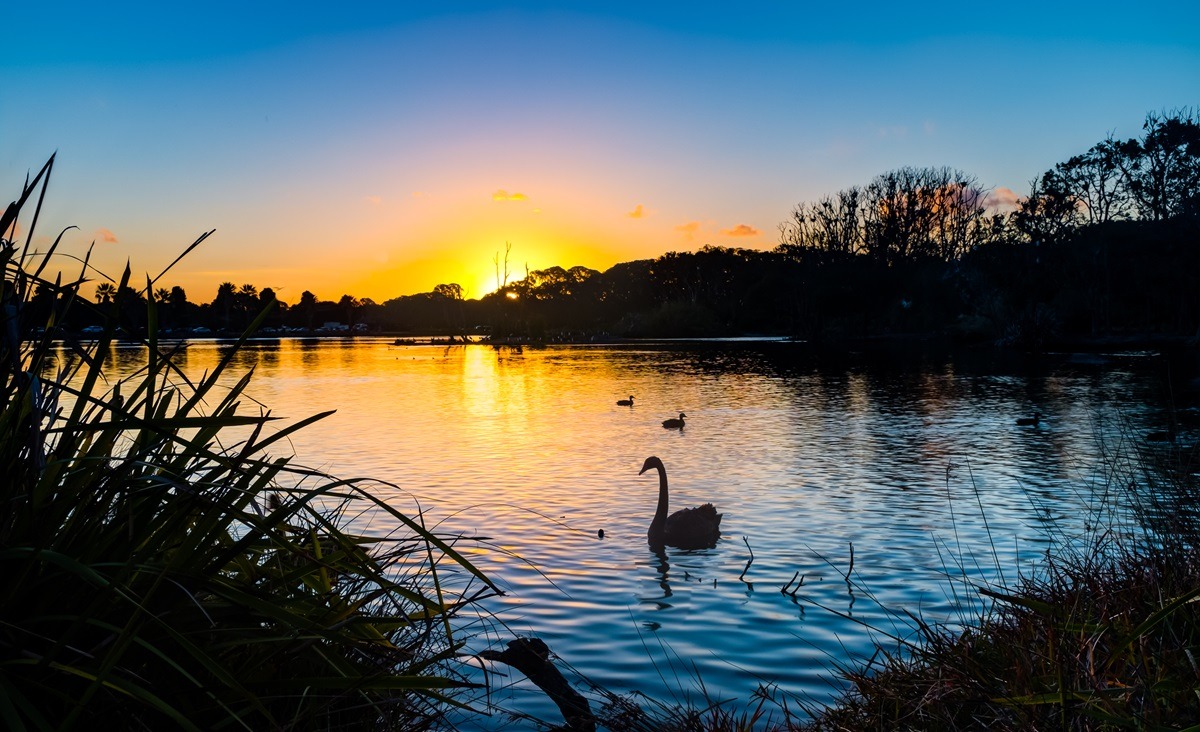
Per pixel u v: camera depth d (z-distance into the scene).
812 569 10.53
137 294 2.84
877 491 15.73
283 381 49.06
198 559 2.66
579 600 9.29
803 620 8.53
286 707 2.95
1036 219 82.44
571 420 28.86
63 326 2.73
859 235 113.19
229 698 2.58
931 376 46.78
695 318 142.88
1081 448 20.20
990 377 44.91
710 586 9.86
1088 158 81.50
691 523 11.74
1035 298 82.38
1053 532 11.73
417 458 20.25
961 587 9.35
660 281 164.88
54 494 2.55
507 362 71.50
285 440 23.31
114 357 45.94
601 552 11.48
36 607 2.40
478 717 5.41
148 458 2.81
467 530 12.53
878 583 9.76
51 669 2.35
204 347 109.12
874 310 108.38
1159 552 5.51
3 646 2.27
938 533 12.23
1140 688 3.25
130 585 2.59
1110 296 81.81
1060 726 3.31
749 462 19.52
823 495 15.47
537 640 4.84
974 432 24.19
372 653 3.04
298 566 3.20
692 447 22.06
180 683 2.58
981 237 103.50
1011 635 4.67
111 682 2.14
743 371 54.28
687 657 7.60
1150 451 11.12
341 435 24.75
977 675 3.91
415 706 3.31
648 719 4.95
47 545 2.45
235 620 2.70
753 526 13.07
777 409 31.75
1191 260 71.25
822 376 48.66
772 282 128.38
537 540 12.09
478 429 26.27
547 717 5.58
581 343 119.38
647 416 29.98
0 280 2.51
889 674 4.69
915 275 107.00
